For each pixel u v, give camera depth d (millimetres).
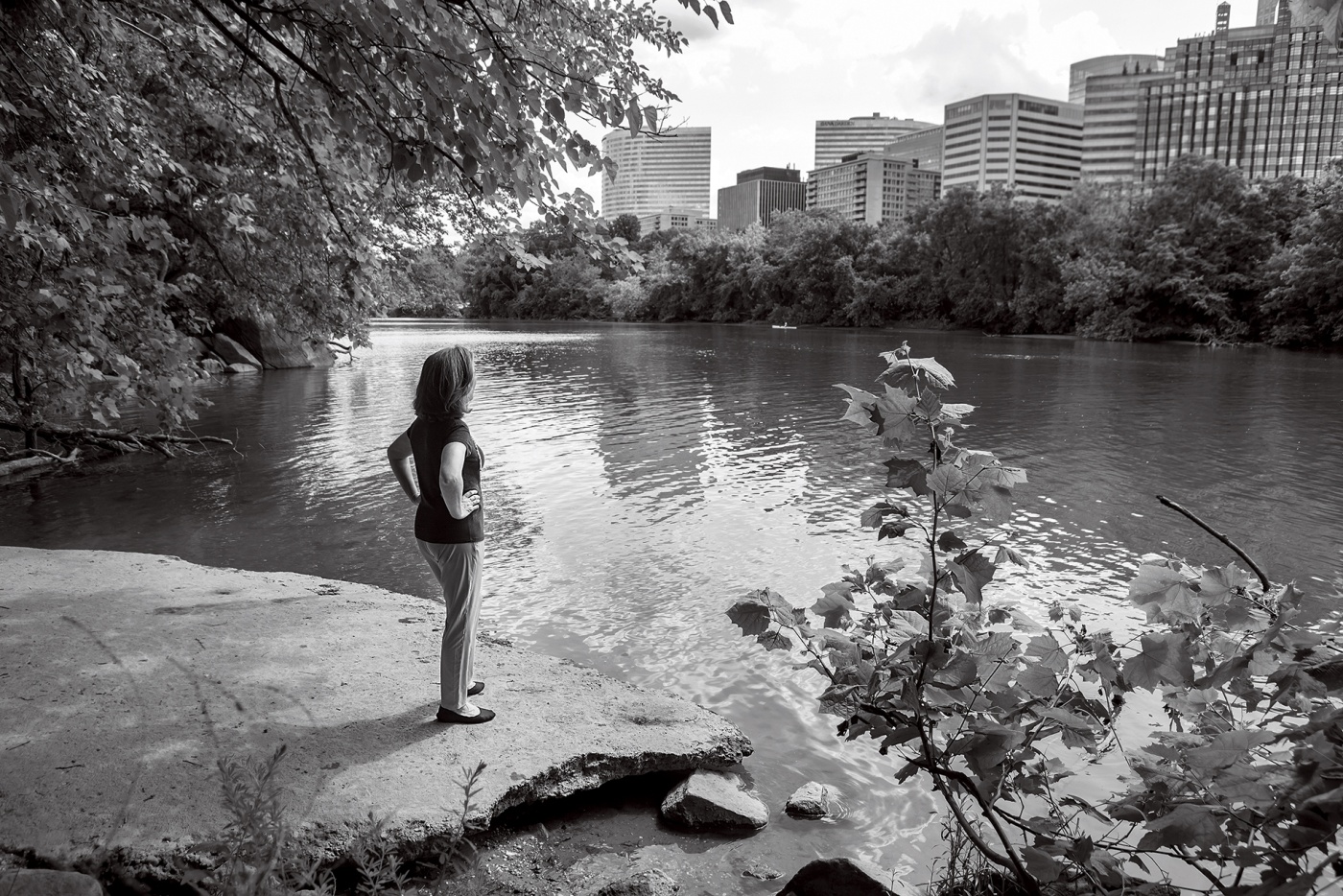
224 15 6688
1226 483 12164
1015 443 15469
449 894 3367
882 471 13086
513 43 4844
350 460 14016
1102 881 2773
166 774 3770
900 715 3133
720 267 87875
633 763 4234
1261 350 41219
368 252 9172
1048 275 59812
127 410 18859
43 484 12203
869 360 35531
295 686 4754
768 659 6109
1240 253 49812
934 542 2982
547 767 3996
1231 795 2209
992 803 3064
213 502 11148
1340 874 2145
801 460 14102
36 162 7113
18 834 3334
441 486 4000
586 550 9008
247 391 24125
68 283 9195
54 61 6730
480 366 32469
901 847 3834
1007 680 3062
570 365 33219
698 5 4012
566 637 6551
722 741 4488
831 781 4441
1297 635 2525
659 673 5871
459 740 4230
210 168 8977
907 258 72875
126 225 8469
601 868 3615
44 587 6469
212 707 4441
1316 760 2104
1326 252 42406
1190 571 3068
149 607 6031
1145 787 2781
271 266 12742
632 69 5652
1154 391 23531
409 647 5430
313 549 9031
